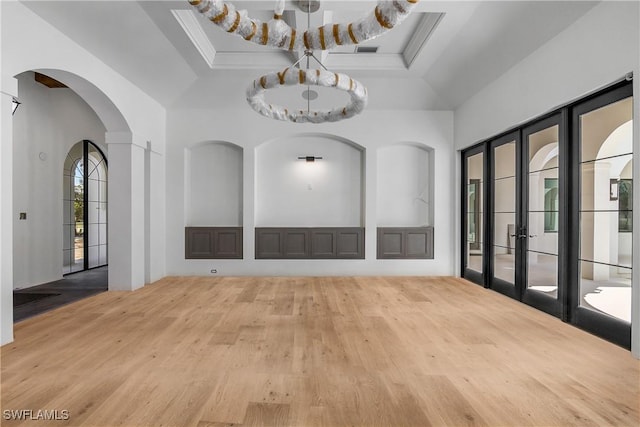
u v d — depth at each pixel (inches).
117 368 109.3
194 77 241.3
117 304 186.4
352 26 109.5
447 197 274.2
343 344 130.3
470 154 255.3
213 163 280.2
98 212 327.6
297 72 141.7
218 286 232.7
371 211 273.3
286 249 271.7
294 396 93.3
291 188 283.0
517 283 196.4
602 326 138.5
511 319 161.6
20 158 235.1
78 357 117.6
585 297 148.1
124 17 164.4
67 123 277.4
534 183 183.0
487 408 87.8
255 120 270.5
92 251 319.9
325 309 178.1
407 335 140.3
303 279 257.6
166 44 197.5
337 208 284.2
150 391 95.3
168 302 191.0
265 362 114.2
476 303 190.5
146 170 243.6
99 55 181.3
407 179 285.0
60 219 267.4
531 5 151.8
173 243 269.0
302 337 137.7
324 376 104.7
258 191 281.6
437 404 89.7
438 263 274.4
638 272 117.2
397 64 233.6
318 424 81.1
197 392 95.0
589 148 146.3
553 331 145.1
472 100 241.3
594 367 111.1
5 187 129.6
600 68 132.9
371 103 265.3
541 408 87.7
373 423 81.6
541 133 177.9
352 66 232.8
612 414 85.0
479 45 191.3
